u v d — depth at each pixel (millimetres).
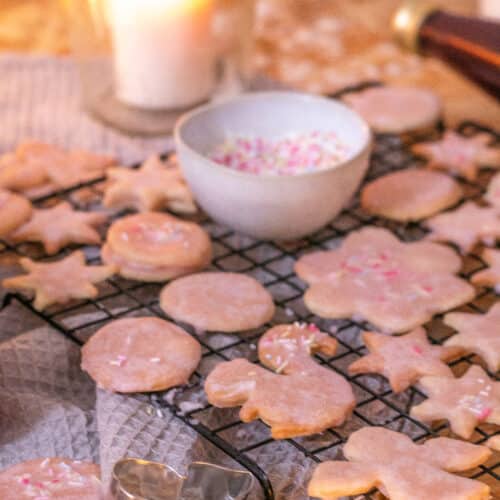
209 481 795
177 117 1097
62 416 854
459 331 896
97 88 1099
